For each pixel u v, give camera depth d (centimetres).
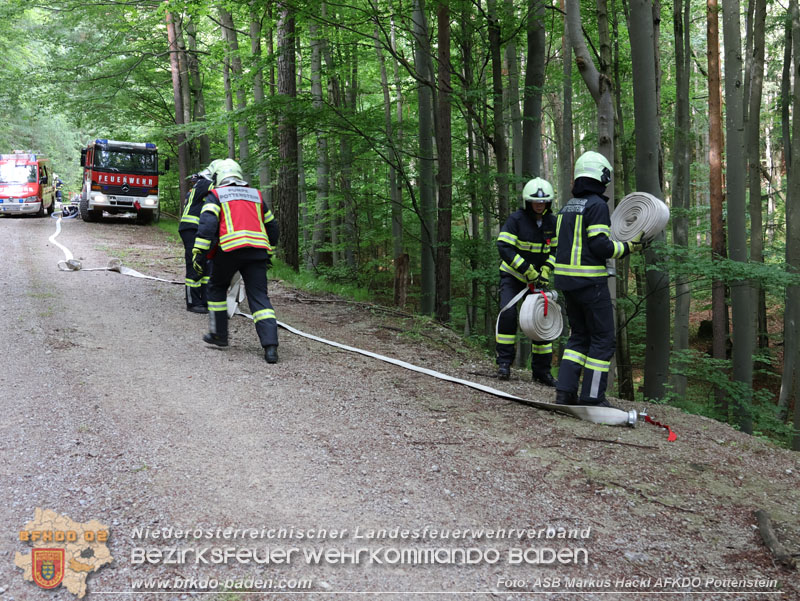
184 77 1955
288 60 1124
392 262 1912
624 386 888
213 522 283
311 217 1841
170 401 433
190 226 718
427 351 671
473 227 1430
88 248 1295
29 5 1702
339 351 616
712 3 999
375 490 322
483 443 395
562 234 460
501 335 571
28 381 455
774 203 1938
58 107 1916
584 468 365
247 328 678
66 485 308
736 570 271
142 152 1900
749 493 347
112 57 1864
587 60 596
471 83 1130
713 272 681
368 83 1872
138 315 698
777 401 1325
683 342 1056
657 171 651
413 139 1319
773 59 1638
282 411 428
